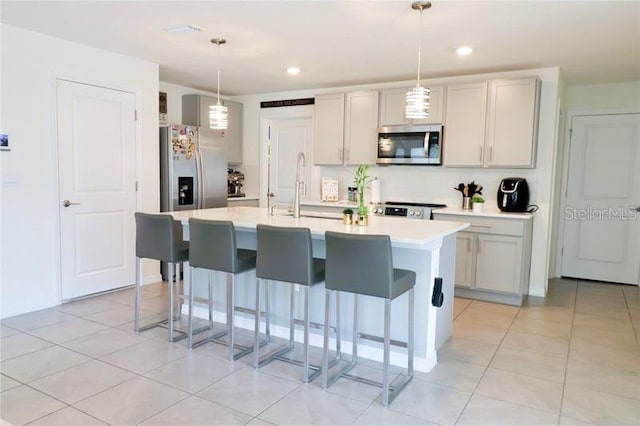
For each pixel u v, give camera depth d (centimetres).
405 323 292
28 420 223
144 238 336
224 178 566
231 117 635
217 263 298
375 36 362
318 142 564
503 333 357
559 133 541
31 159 378
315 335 325
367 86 555
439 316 310
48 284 397
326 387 261
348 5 297
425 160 491
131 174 457
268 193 655
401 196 552
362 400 248
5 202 364
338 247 246
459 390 262
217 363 293
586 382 273
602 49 385
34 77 375
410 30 346
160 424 221
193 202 528
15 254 373
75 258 416
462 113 473
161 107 560
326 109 555
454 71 475
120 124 443
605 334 358
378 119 521
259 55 427
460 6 295
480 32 347
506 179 466
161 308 404
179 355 304
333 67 470
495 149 459
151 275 491
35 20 342
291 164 637
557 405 246
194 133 523
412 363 276
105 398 245
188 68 485
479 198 474
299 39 375
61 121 396
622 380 277
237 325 365
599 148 534
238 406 239
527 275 463
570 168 550
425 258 282
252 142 653
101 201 433
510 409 241
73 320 369
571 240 557
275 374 278
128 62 444
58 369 280
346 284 247
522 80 443
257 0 293
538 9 298
